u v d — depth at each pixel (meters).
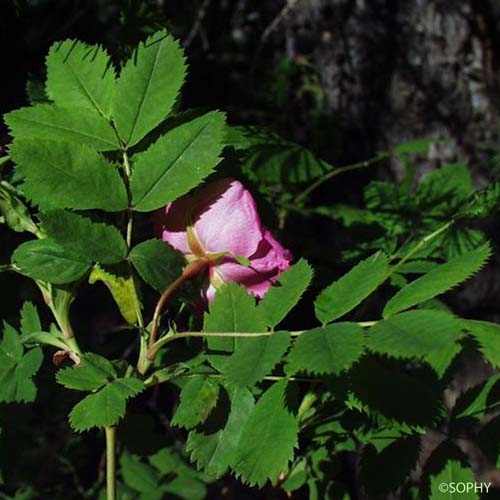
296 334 0.34
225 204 0.38
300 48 0.86
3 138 0.52
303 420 0.43
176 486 0.53
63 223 0.36
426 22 0.86
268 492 0.45
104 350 0.60
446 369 0.39
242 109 0.83
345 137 0.85
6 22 0.60
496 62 0.87
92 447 0.67
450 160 0.86
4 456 0.40
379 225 0.49
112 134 0.38
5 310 0.45
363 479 0.39
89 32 0.75
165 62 0.38
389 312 0.33
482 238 0.47
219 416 0.37
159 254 0.37
